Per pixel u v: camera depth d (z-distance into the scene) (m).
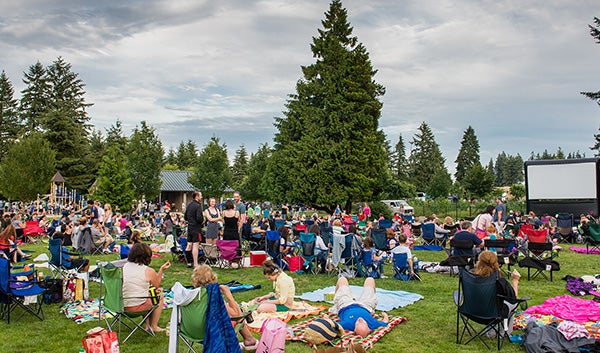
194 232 12.41
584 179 25.22
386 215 36.84
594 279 10.92
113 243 16.89
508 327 6.75
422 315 8.18
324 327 5.83
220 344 5.12
